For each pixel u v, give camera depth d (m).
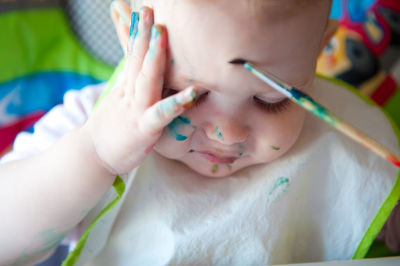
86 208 0.60
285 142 0.60
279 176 0.71
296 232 0.74
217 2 0.45
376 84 1.14
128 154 0.56
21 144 0.80
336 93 0.82
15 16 1.07
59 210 0.59
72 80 1.12
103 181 0.59
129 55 0.56
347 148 0.74
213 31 0.46
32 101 1.08
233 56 0.47
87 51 1.13
